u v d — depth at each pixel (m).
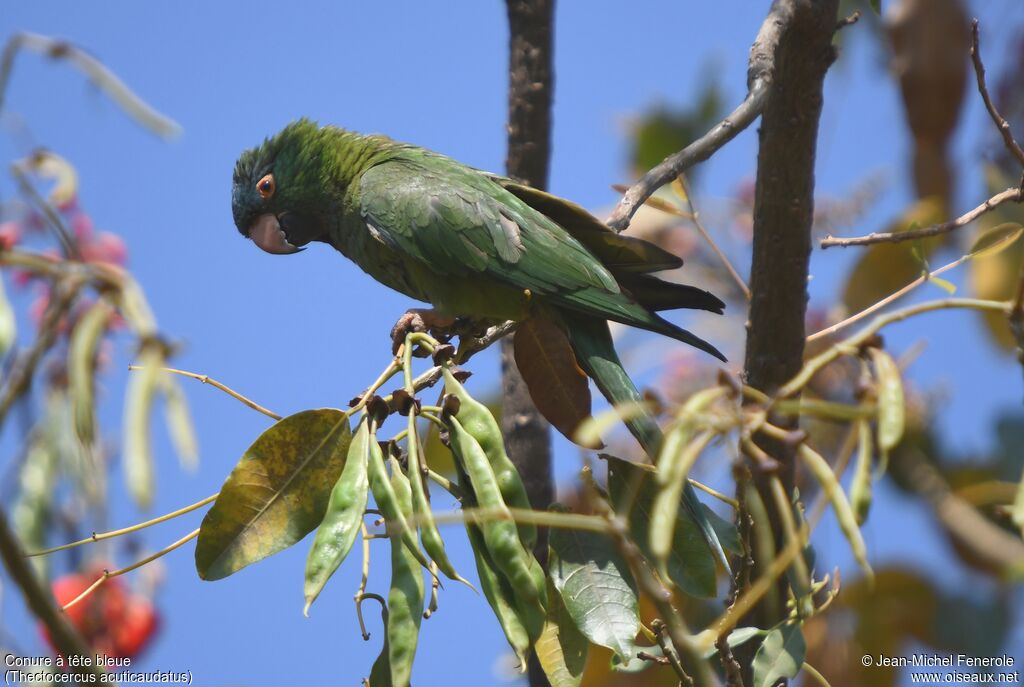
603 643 5.77
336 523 5.26
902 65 9.20
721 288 10.38
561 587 5.90
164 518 5.70
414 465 5.35
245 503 5.71
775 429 4.20
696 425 4.15
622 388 8.63
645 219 10.59
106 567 5.73
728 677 5.60
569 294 8.79
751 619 7.27
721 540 6.37
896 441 4.02
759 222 7.79
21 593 3.67
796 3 7.44
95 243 6.51
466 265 9.21
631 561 4.33
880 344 4.38
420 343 6.04
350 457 5.45
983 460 7.49
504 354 10.02
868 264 8.83
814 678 6.91
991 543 6.70
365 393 5.89
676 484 4.03
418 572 5.29
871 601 6.93
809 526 4.09
